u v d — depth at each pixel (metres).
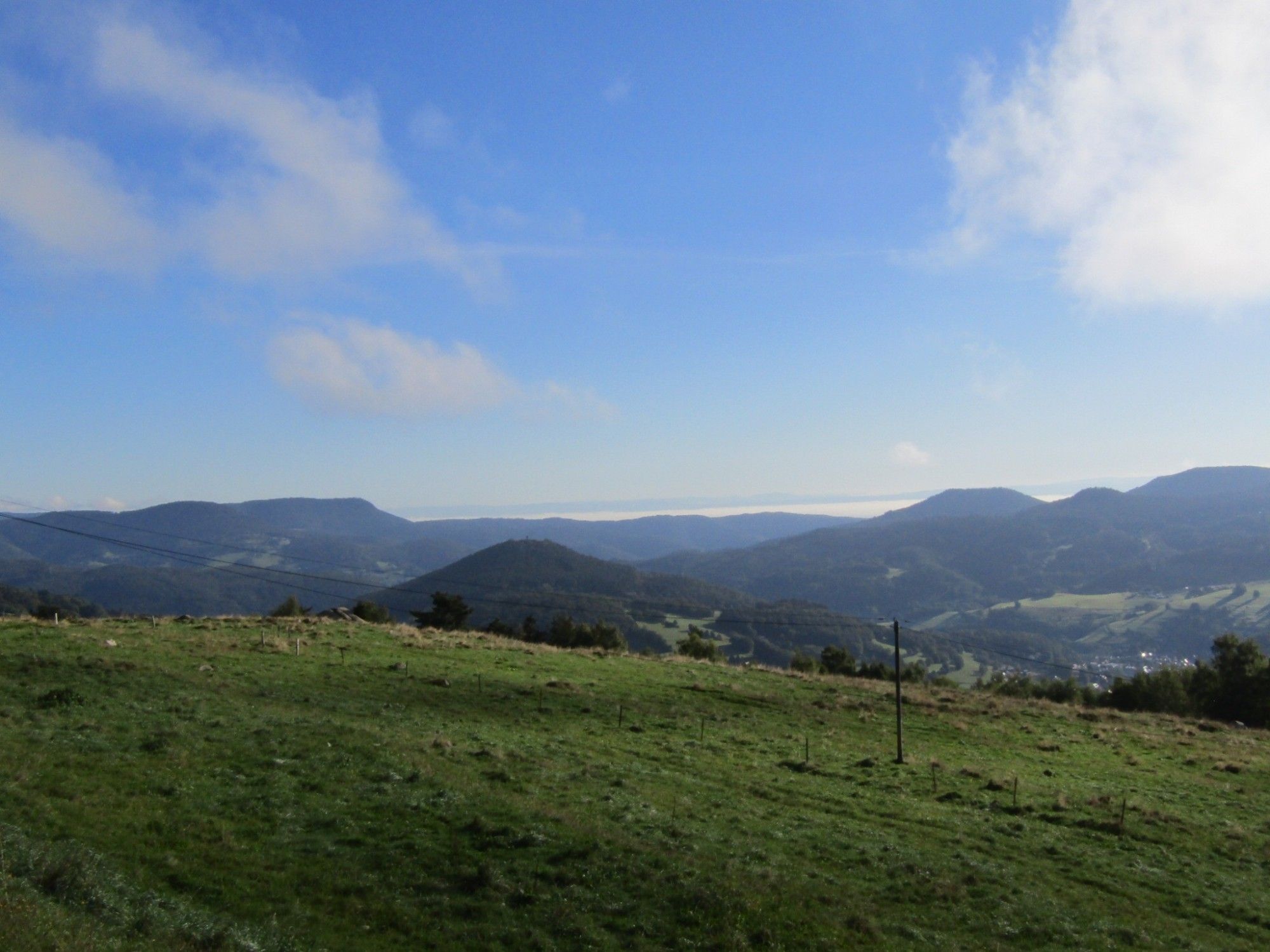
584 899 20.33
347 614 80.44
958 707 61.00
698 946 18.72
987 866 27.31
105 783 23.84
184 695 35.88
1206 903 26.78
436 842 22.69
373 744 31.48
